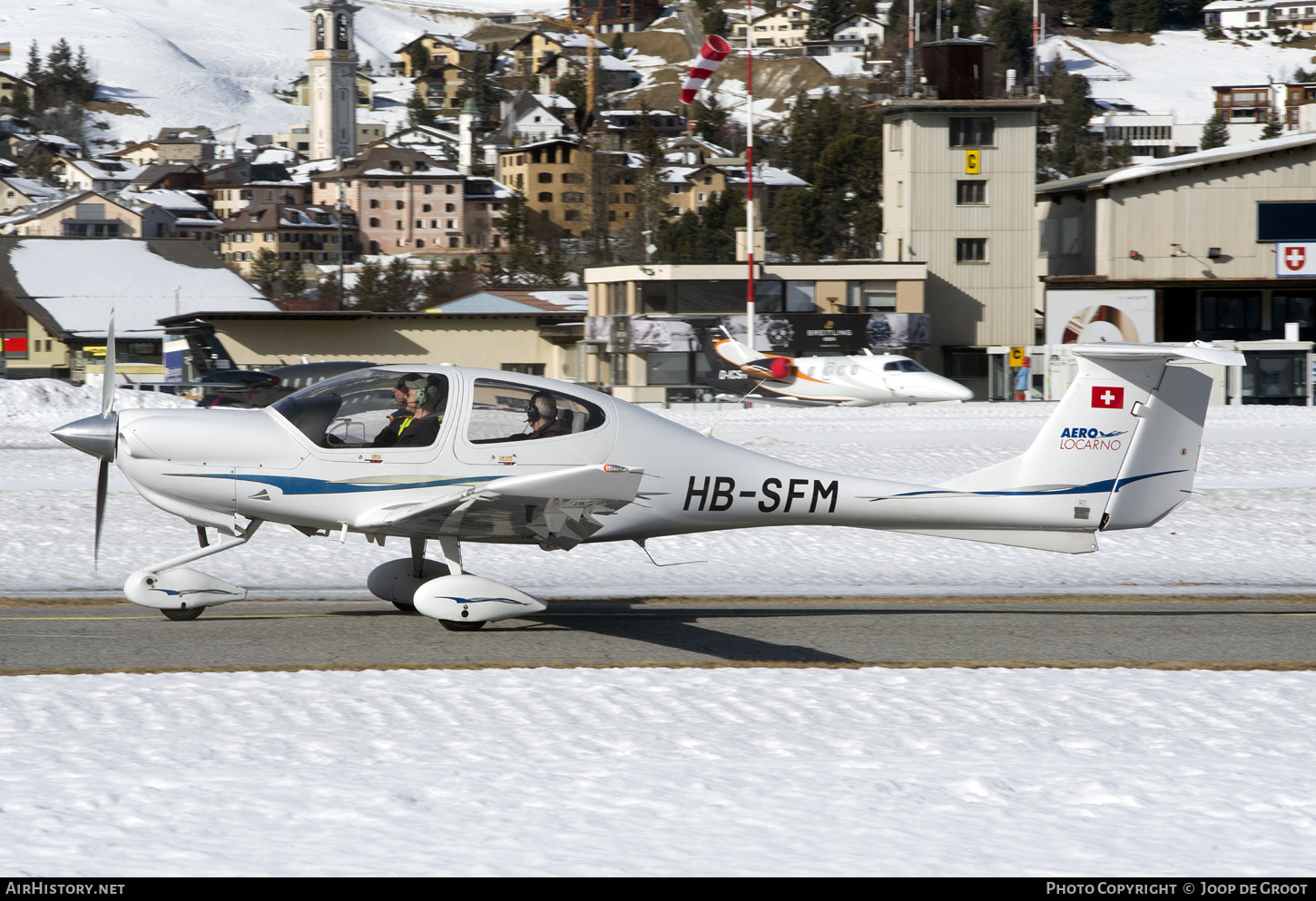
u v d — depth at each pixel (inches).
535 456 1008.2
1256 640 1041.5
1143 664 920.9
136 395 3683.6
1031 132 5620.1
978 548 1583.4
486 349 6279.5
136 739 659.4
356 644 959.0
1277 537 1699.1
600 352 5772.6
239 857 496.4
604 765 630.5
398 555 1445.6
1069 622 1119.6
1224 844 528.4
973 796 586.2
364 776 604.1
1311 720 742.5
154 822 533.6
